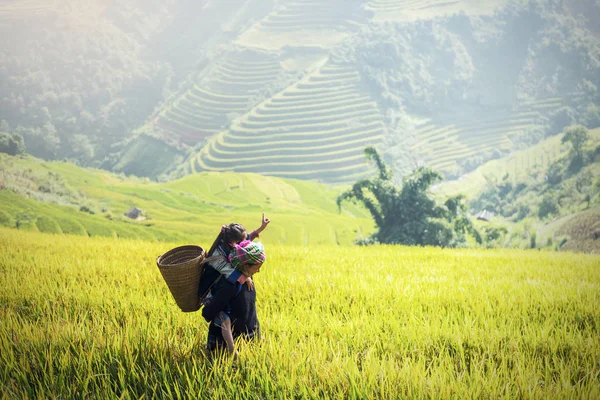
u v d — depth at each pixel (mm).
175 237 158625
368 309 8484
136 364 5695
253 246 5453
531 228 187750
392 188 74312
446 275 12227
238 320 5785
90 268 11688
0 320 7250
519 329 7242
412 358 6105
